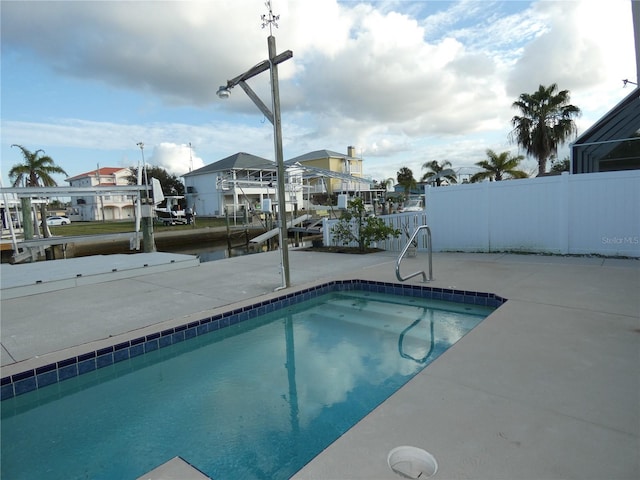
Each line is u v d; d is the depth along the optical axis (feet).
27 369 10.39
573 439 5.90
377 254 30.07
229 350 13.39
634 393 7.21
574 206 23.62
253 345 13.71
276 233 54.24
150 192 38.14
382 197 121.49
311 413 9.02
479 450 5.74
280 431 8.34
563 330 10.68
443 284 17.58
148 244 36.11
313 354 12.67
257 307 16.22
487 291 15.72
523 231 25.57
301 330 15.05
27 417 9.50
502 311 12.71
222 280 21.70
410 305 17.60
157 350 12.94
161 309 15.93
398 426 6.49
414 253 26.21
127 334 12.84
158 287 20.57
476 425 6.40
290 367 11.76
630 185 21.88
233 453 7.70
